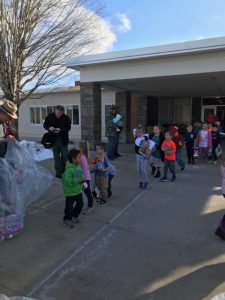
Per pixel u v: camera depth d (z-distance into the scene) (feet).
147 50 30.91
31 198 14.23
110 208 16.71
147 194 19.44
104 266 10.77
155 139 23.72
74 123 68.85
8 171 12.82
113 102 62.34
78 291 9.37
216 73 30.37
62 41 31.89
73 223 14.53
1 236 12.60
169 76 32.40
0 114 12.91
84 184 14.92
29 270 10.50
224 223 12.65
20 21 29.40
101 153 17.06
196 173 25.88
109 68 34.76
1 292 9.28
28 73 31.71
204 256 11.44
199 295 9.11
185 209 16.57
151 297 9.05
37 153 32.76
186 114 67.46
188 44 28.86
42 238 12.92
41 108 72.84
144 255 11.55
